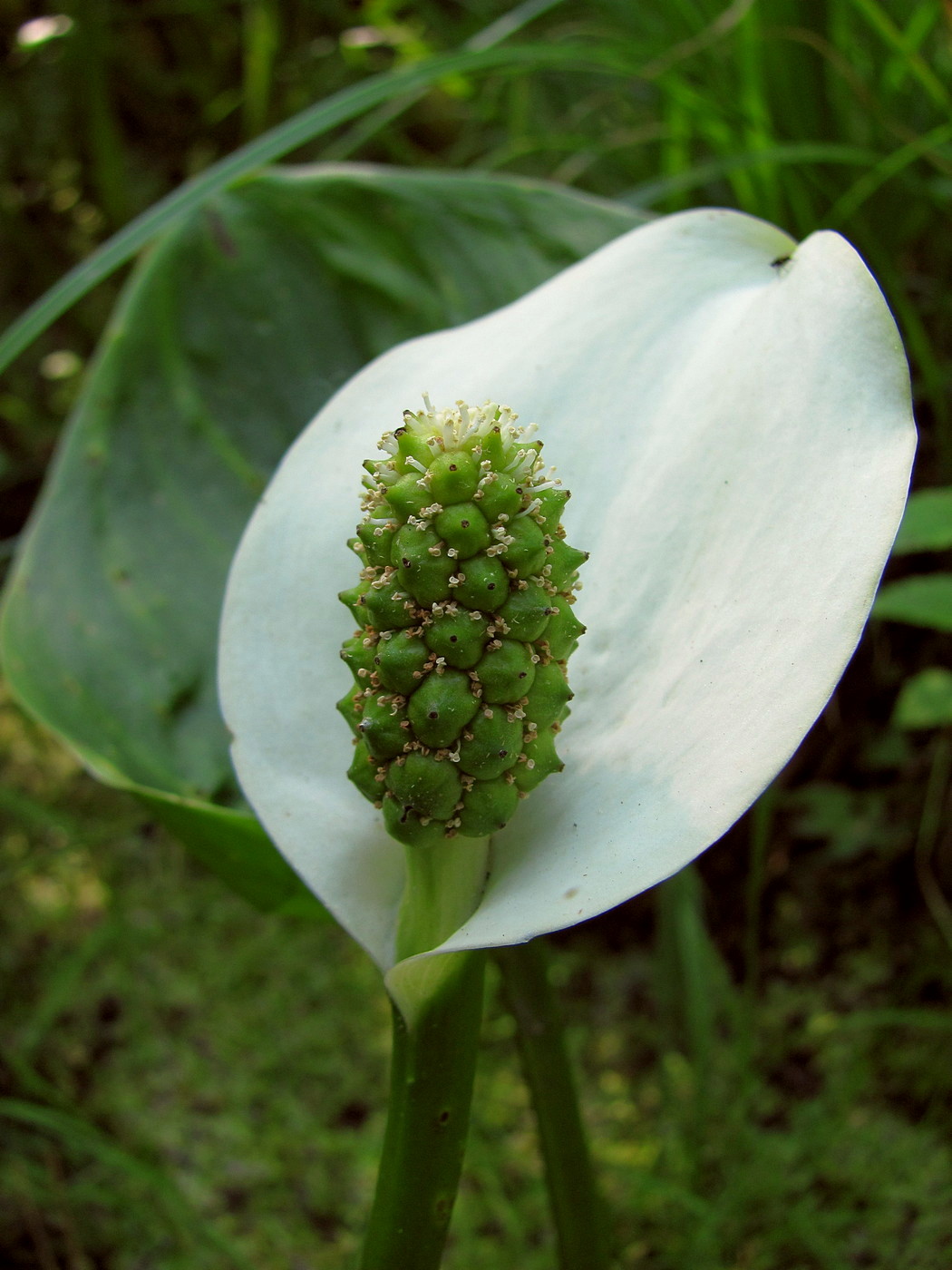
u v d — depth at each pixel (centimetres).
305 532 12
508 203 18
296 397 17
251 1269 16
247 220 17
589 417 11
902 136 20
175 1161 20
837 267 10
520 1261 17
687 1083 20
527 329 12
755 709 9
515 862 10
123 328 16
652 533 10
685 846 9
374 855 11
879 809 22
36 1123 19
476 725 9
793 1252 17
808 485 10
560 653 10
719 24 20
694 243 11
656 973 21
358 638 10
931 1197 18
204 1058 21
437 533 9
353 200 18
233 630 11
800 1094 20
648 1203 18
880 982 21
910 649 22
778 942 22
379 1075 21
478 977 10
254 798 11
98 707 15
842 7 22
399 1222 10
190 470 16
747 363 10
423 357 12
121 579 16
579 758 10
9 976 22
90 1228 18
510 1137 20
